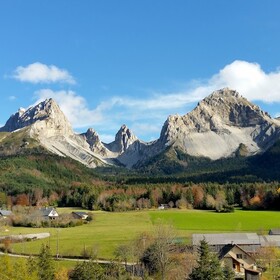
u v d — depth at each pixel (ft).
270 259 340.59
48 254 285.02
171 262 306.35
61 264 362.53
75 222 651.66
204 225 591.37
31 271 256.11
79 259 394.11
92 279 266.16
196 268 260.42
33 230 595.06
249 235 419.54
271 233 461.78
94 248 414.41
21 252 425.28
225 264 327.06
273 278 302.45
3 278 235.20
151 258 316.40
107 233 533.55
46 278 268.41
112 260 361.10
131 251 352.69
